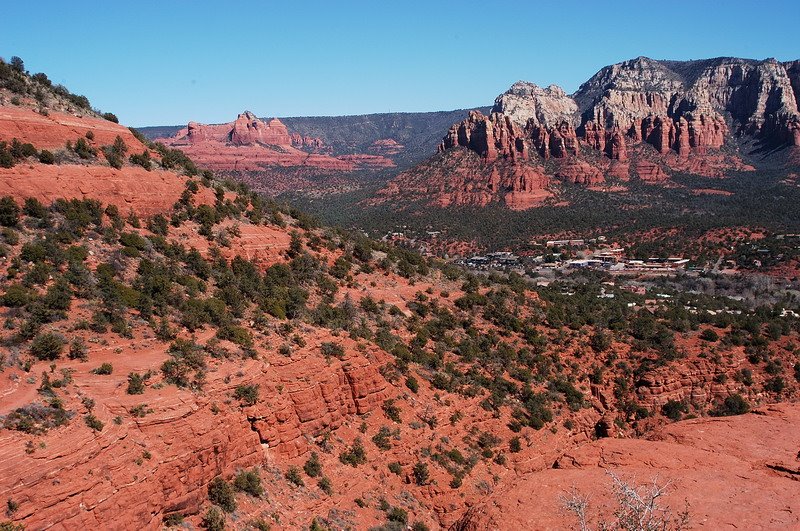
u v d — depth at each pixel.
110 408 30.75
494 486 48.53
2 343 33.53
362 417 46.91
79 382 32.09
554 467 49.66
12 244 44.00
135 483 28.20
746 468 45.47
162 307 45.56
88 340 37.44
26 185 49.50
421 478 45.34
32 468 25.06
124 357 36.94
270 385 40.09
